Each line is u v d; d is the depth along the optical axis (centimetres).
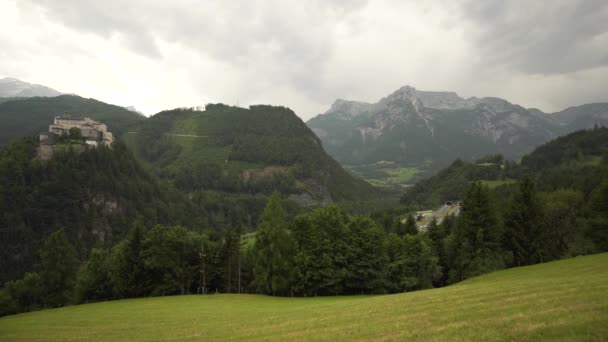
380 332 2567
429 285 7831
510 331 2141
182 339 3225
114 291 8581
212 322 3994
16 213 16225
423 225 16150
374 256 7481
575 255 8400
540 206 8219
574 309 2350
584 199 11631
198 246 9000
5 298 8869
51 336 3925
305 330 2981
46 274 8475
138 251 8525
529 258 8006
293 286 7419
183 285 8644
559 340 1902
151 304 6334
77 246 16938
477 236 7756
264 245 7738
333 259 7406
